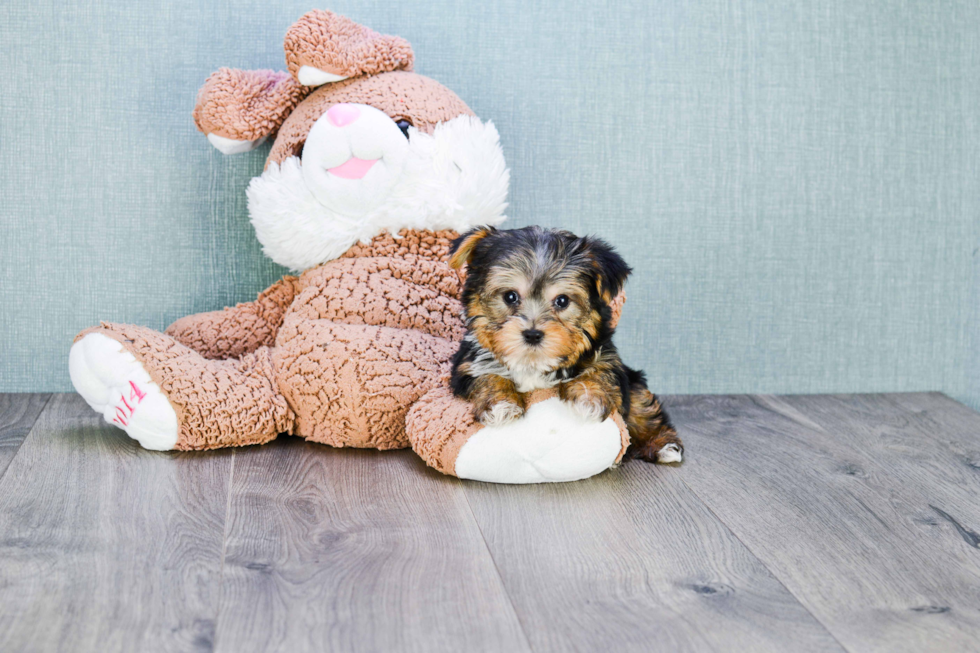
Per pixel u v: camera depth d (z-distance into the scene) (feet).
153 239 8.57
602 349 6.29
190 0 8.30
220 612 4.37
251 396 6.91
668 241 9.12
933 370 9.71
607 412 6.10
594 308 6.07
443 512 5.81
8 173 8.32
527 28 8.67
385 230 7.46
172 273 8.64
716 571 5.05
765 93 9.05
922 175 9.39
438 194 7.22
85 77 8.29
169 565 4.87
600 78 8.82
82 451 6.83
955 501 6.35
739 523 5.80
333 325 7.11
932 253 9.54
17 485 6.04
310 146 7.12
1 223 8.39
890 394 9.61
